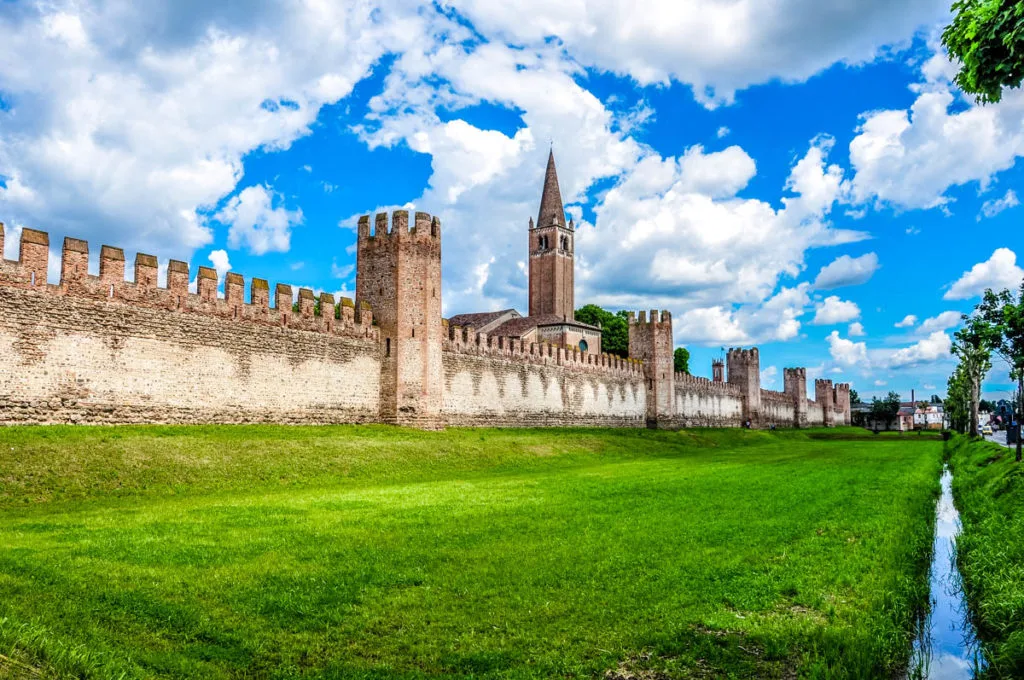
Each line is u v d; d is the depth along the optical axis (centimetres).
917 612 1437
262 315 4134
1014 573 1479
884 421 18338
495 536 1855
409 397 4919
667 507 2411
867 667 1085
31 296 3112
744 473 3834
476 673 1041
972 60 1131
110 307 3400
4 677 848
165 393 3603
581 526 2014
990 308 2792
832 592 1438
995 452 4397
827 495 2806
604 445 5628
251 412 4025
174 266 3703
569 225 14650
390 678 1017
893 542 1877
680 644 1148
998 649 1200
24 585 1307
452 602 1318
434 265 5184
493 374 6038
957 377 9769
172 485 2747
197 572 1450
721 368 11800
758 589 1427
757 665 1097
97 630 1117
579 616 1263
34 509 2275
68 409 3209
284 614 1235
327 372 4506
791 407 14500
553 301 14075
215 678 1011
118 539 1728
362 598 1323
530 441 5088
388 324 4944
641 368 8706
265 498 2609
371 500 2538
